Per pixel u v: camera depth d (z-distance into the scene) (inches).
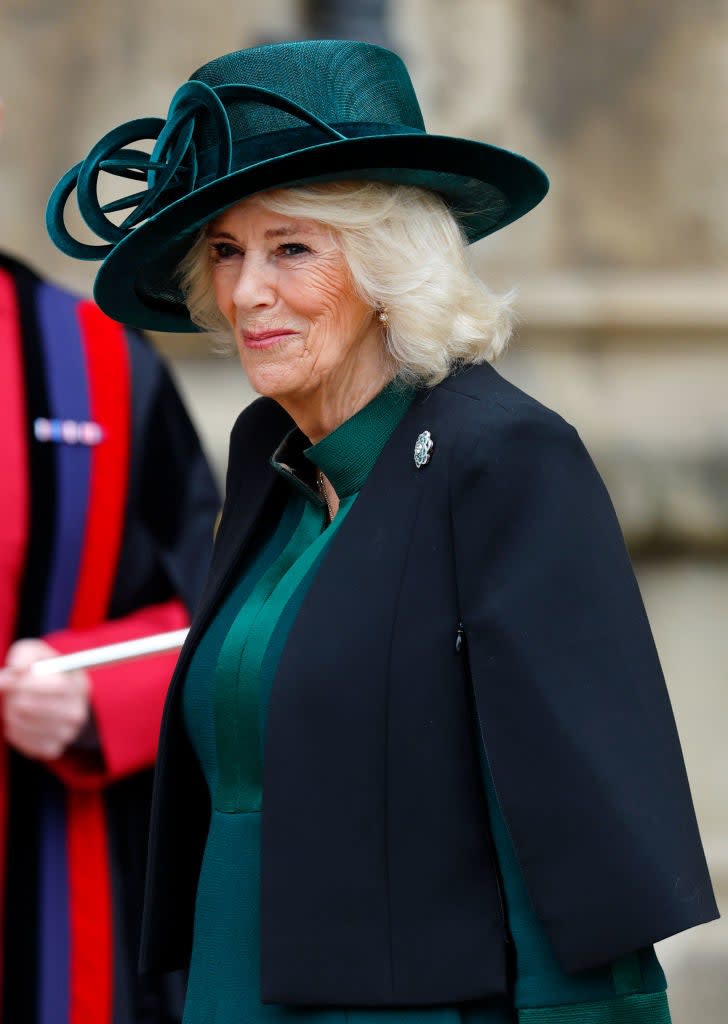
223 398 848.3
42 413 499.2
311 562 319.6
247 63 330.0
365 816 294.7
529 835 283.3
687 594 852.0
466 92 914.7
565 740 283.9
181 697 339.6
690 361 866.1
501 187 332.8
